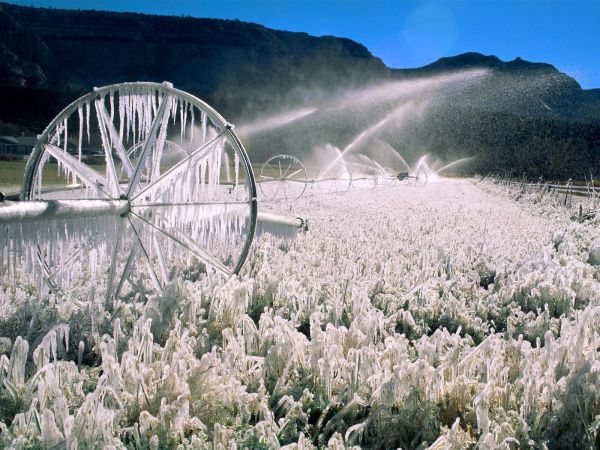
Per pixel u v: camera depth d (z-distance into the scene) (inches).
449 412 106.3
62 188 282.0
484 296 206.4
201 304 163.8
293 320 134.1
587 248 346.0
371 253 273.6
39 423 86.4
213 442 86.7
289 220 285.6
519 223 555.8
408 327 163.6
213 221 186.1
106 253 159.8
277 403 108.0
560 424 100.0
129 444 87.7
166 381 101.0
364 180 1604.3
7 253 124.0
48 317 141.6
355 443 98.6
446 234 401.7
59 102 4717.0
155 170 177.9
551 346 111.0
